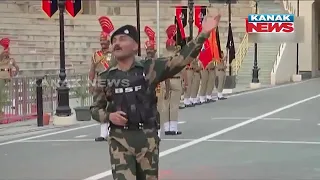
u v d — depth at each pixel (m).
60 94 22.31
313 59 64.31
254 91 41.34
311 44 62.59
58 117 22.19
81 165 14.17
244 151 15.87
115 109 7.72
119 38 7.74
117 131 7.72
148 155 7.75
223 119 23.70
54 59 44.56
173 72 7.68
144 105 7.70
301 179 12.39
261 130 20.12
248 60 52.66
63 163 14.48
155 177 7.85
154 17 56.78
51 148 16.92
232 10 59.00
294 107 28.55
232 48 42.41
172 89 18.98
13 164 14.48
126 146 7.68
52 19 48.28
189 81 29.00
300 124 21.78
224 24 57.41
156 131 7.90
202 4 55.44
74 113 24.78
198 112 26.86
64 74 22.45
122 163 7.68
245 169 13.45
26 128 21.39
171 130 19.16
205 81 31.42
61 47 22.36
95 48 49.66
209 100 32.31
